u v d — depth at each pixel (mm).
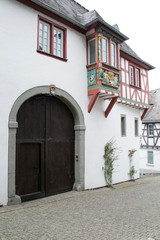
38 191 6879
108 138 9578
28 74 6438
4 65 5871
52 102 7516
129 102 10945
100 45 8055
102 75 8023
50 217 5051
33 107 6867
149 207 6281
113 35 8688
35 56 6668
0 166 5633
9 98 5926
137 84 12133
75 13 9570
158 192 8562
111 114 9898
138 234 4273
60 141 7715
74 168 8203
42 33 7109
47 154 7219
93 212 5574
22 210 5449
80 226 4586
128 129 11203
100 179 8938
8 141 5836
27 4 6508
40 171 6961
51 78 7094
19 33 6285
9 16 6074
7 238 3875
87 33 8438
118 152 10250
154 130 20359
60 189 7598
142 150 21297
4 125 5773
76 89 7988
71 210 5664
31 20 6641
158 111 20906
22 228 4340
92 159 8602
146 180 12070
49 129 7348
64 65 7586
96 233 4258
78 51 8172
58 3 8867
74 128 8219
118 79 8914
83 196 7227
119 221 4980
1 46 5836
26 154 6629
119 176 10328
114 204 6449
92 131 8688
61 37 7719
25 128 6590
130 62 11406
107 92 8273
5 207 5559
